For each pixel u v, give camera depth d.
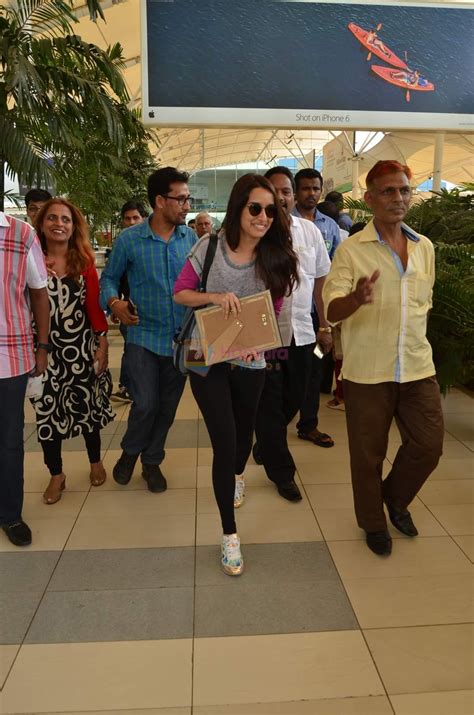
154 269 2.67
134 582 2.15
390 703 1.60
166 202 2.61
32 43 4.10
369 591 2.08
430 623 1.91
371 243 2.15
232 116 3.58
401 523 2.48
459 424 3.93
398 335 2.16
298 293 2.77
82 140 4.65
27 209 3.99
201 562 2.27
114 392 4.86
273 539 2.44
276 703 1.60
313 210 3.39
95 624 1.92
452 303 3.46
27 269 2.28
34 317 2.46
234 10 3.50
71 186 5.57
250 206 1.94
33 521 2.61
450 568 2.22
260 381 2.22
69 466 3.26
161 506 2.75
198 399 2.16
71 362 2.67
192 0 3.46
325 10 3.57
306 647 1.81
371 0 3.60
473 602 2.02
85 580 2.16
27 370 2.35
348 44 3.62
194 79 3.53
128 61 11.02
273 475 2.81
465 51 3.73
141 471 3.17
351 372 2.25
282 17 3.54
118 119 4.48
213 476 2.20
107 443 3.63
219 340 2.04
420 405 2.26
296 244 2.78
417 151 16.34
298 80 3.61
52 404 2.65
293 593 2.08
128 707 1.59
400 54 3.68
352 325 2.22
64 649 1.80
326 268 2.96
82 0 7.92
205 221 5.84
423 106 3.75
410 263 2.13
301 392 2.86
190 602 2.03
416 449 2.28
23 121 3.97
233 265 2.05
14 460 2.37
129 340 2.81
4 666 1.74
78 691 1.64
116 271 2.76
